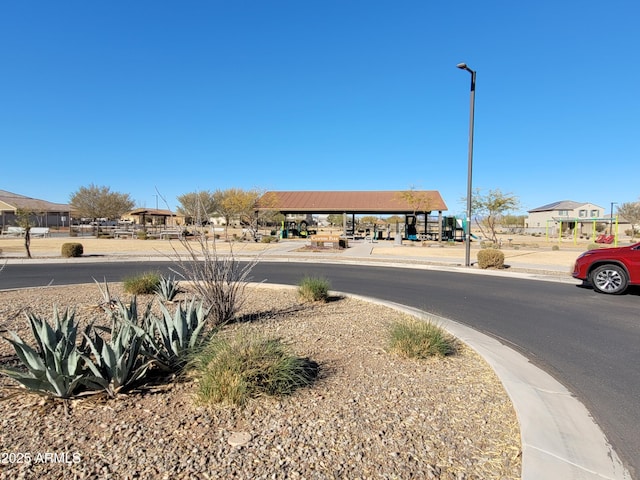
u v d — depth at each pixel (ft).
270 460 9.36
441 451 9.93
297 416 11.46
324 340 19.01
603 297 33.94
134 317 17.34
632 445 10.66
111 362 12.46
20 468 8.98
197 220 22.84
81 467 9.05
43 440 10.13
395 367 15.61
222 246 90.58
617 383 15.05
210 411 11.64
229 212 134.10
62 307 25.77
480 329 22.93
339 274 48.34
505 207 109.40
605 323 24.62
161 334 15.08
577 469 9.32
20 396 12.50
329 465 9.22
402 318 23.65
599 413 12.57
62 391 11.98
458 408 12.26
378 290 36.65
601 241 133.80
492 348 18.58
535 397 13.14
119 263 58.75
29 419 11.18
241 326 20.33
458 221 141.59
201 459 9.36
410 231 134.10
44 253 71.41
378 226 210.59
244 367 12.78
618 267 35.22
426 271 52.95
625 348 19.47
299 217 263.08
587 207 269.03
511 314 26.99
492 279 45.34
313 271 51.34
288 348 15.03
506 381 14.28
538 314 27.07
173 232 125.39
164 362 14.38
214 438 10.26
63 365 12.68
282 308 26.68
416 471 9.10
